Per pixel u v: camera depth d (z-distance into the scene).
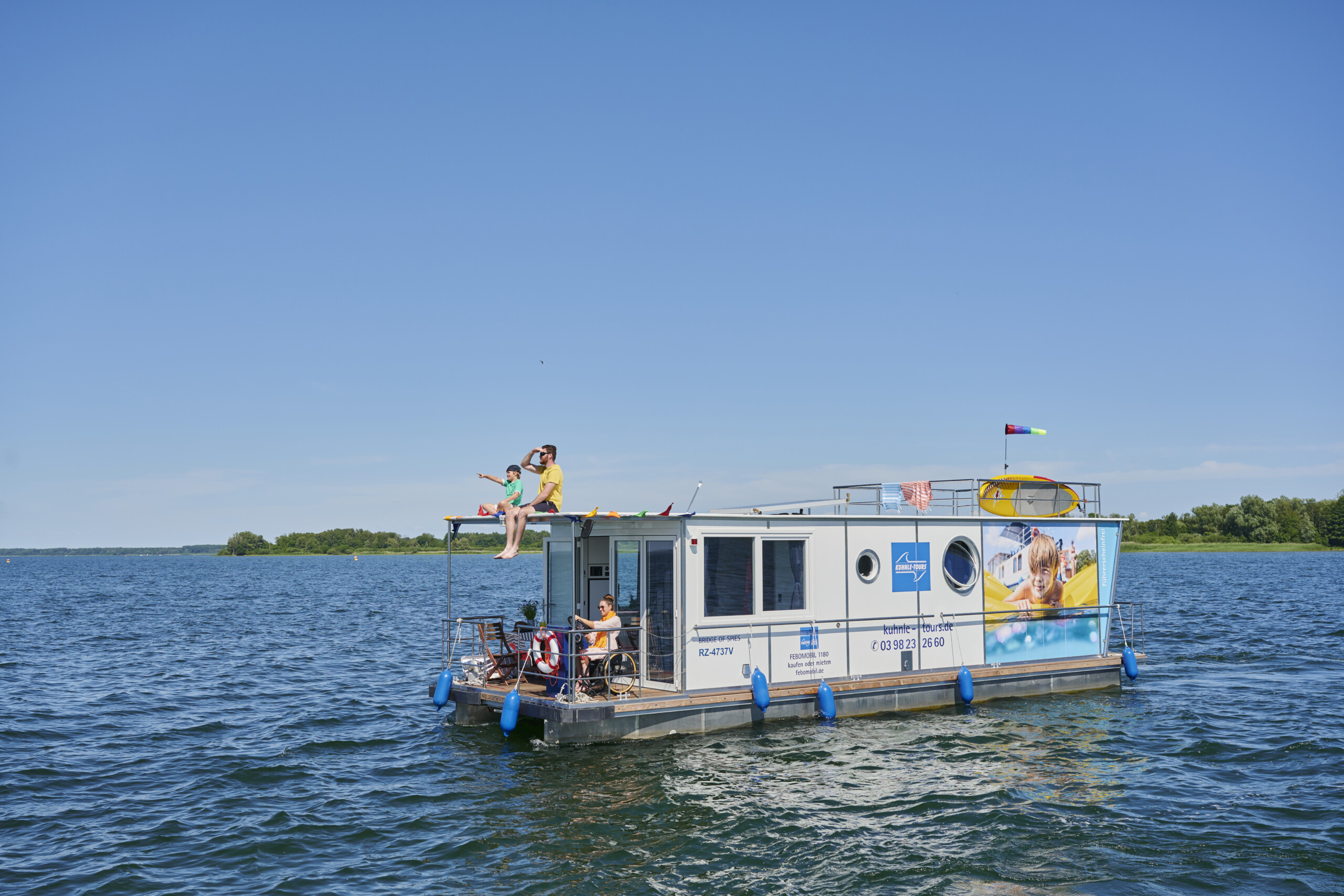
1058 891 10.49
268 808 13.90
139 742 18.45
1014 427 20.44
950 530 19.09
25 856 12.02
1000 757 15.66
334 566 177.50
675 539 16.38
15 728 19.86
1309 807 13.34
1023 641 19.98
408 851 11.95
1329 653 29.50
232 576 121.94
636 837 12.14
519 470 16.98
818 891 10.52
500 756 16.09
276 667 29.28
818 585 17.52
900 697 18.14
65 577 122.81
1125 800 13.65
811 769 14.80
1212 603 51.44
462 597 65.81
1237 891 10.47
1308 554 163.00
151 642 36.91
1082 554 20.91
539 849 11.83
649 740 15.99
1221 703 20.67
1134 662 20.91
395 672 27.91
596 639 16.34
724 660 16.50
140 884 11.02
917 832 12.27
